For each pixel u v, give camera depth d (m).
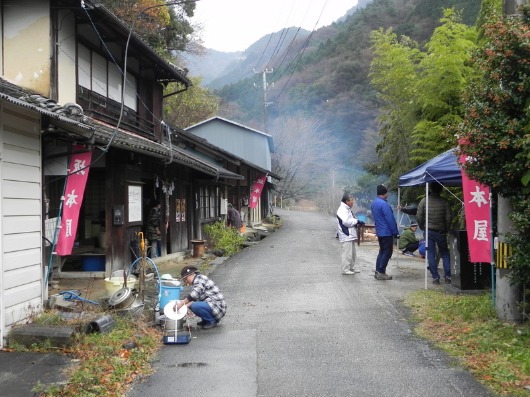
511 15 6.06
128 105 13.02
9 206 6.00
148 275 11.19
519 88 5.55
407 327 6.78
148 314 7.27
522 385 4.56
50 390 4.52
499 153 5.68
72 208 7.42
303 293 9.26
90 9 9.41
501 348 5.46
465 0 35.19
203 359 5.69
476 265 8.80
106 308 7.12
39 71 9.22
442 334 6.29
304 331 6.73
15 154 6.14
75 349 5.68
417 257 14.50
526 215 5.38
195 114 36.31
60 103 9.48
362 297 8.74
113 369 5.21
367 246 18.55
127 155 10.84
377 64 17.31
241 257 15.23
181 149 19.22
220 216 20.97
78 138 7.28
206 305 6.92
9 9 9.30
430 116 14.16
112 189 10.31
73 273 10.23
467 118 5.99
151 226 12.64
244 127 30.59
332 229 27.91
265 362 5.54
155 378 5.11
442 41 13.32
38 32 9.26
